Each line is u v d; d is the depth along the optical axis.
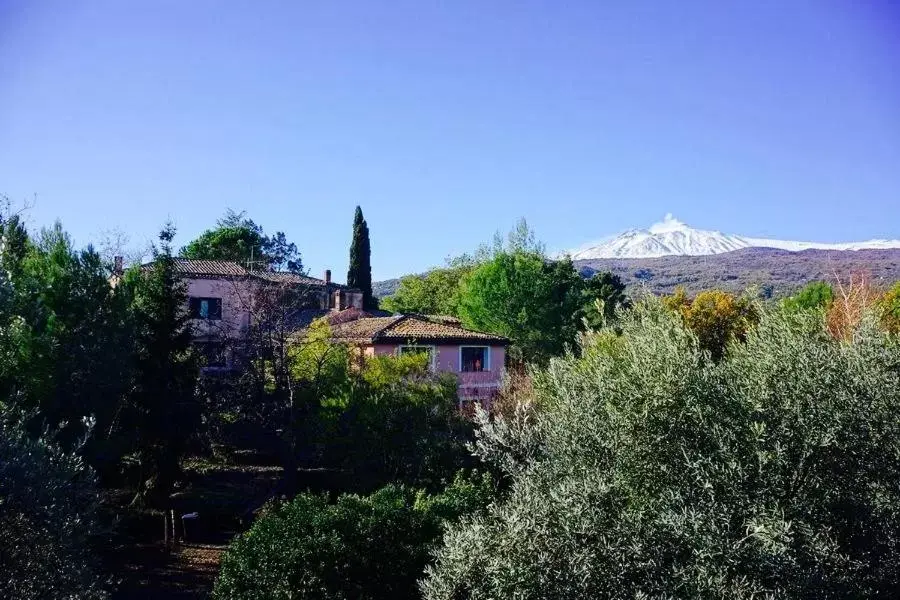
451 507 13.85
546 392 10.24
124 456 22.72
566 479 7.95
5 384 16.56
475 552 7.53
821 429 8.05
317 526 12.19
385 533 12.36
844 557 7.77
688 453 7.85
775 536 7.04
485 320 47.12
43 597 9.00
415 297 67.69
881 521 8.30
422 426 22.33
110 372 19.19
